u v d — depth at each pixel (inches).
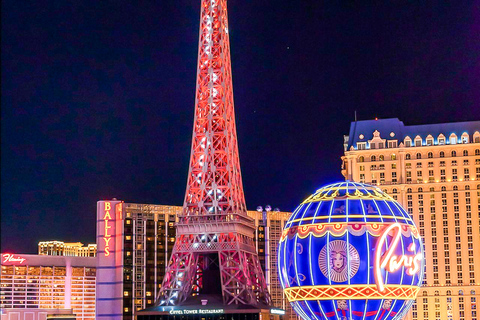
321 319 7460.6
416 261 7460.6
